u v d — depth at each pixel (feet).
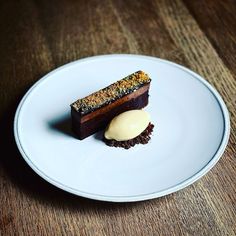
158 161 1.48
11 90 1.86
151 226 1.37
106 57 1.87
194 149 1.51
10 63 2.00
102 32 2.17
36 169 1.43
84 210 1.41
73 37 2.14
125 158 1.50
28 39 2.14
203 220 1.38
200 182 1.48
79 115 1.51
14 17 2.29
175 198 1.44
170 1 2.35
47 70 1.95
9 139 1.65
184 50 2.05
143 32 2.16
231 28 2.17
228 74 1.91
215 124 1.59
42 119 1.63
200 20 2.23
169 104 1.69
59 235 1.36
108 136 1.53
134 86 1.61
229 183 1.47
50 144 1.54
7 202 1.45
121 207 1.42
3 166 1.56
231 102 1.77
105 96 1.58
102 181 1.41
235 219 1.38
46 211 1.42
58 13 2.30
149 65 1.85
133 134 1.53
